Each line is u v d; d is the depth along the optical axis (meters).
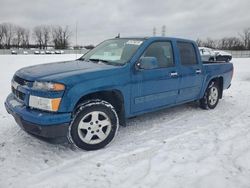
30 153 3.60
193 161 3.43
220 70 6.01
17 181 2.94
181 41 5.02
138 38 4.59
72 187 2.84
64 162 3.38
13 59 23.28
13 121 4.81
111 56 4.41
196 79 5.28
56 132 3.32
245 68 17.52
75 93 3.37
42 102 3.32
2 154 3.54
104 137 3.79
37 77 3.46
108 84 3.70
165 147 3.86
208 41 77.88
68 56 30.05
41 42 86.50
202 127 4.74
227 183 2.91
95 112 3.65
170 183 2.92
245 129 4.65
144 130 4.54
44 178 3.01
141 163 3.37
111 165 3.31
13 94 4.02
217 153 3.66
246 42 76.19
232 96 7.53
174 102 4.94
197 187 2.85
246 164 3.33
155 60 4.11
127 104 4.04
